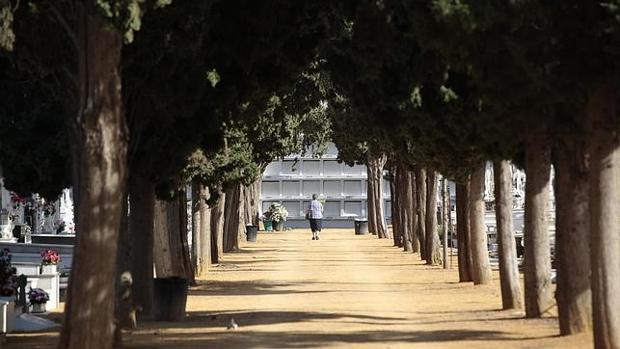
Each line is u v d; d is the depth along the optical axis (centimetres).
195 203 5809
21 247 5075
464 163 4156
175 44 2736
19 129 3469
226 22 2995
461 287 4722
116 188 2403
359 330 3088
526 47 2331
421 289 4694
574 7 2273
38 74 2762
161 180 3362
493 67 2425
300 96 5369
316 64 4228
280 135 6034
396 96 3150
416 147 4219
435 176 6469
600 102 2350
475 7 2158
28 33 2519
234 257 7462
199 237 5875
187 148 3200
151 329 3231
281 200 13162
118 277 3192
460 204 4994
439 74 2942
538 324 3155
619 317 2348
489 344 2700
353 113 5472
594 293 2369
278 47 3083
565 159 2783
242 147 5047
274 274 5862
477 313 3609
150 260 3600
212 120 3200
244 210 10094
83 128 2389
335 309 3825
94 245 2394
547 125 2689
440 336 2902
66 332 2419
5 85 3369
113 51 2378
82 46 2388
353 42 2931
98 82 2378
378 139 5419
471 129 3195
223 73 3125
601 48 2289
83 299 2402
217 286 5075
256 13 2991
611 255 2353
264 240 10075
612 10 2131
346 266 6481
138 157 3111
